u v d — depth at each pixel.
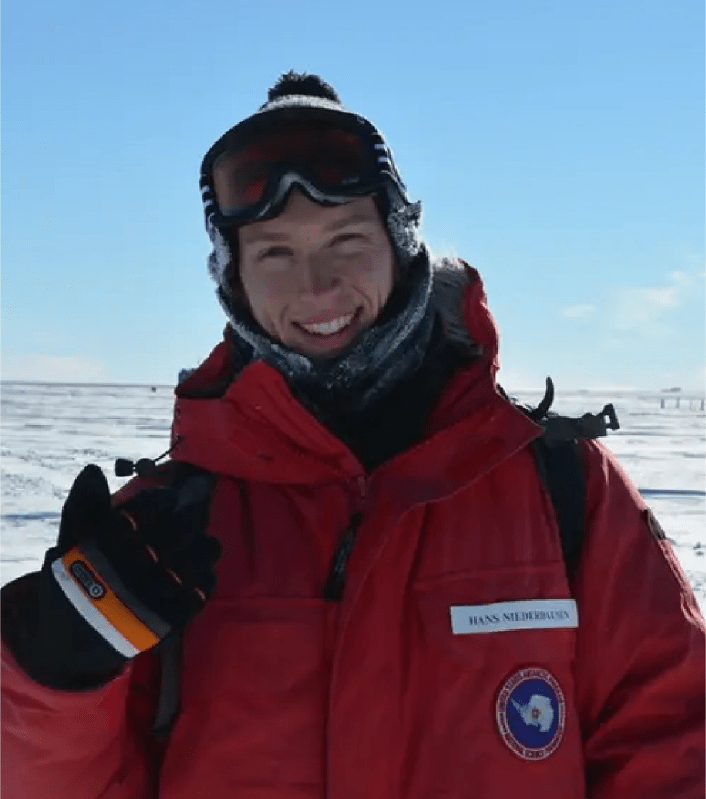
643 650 1.37
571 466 1.43
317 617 1.32
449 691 1.29
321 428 1.37
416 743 1.29
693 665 1.36
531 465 1.43
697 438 23.92
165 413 34.94
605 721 1.37
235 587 1.35
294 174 1.33
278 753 1.27
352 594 1.31
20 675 1.16
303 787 1.26
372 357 1.42
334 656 1.29
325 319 1.38
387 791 1.27
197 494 1.22
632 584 1.39
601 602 1.38
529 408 1.48
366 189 1.36
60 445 18.48
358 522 1.35
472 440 1.40
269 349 1.44
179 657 1.33
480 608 1.31
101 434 22.11
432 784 1.26
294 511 1.39
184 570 1.14
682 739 1.33
